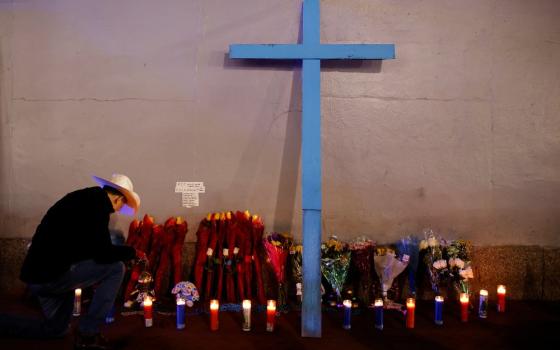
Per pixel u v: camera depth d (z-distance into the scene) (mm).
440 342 4633
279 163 6113
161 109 6094
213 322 4887
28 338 4500
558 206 6117
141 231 5805
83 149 6102
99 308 4180
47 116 6082
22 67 6074
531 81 6098
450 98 6102
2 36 6070
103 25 6082
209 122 6102
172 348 4414
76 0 6074
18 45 6066
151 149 6102
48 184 6098
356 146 6105
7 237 6086
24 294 5812
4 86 6078
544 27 6098
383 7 6098
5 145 6098
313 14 5680
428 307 5723
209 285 5676
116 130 6098
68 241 4047
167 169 6105
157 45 6090
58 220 4074
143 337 4668
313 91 5398
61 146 6098
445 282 5785
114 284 4242
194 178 6105
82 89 6082
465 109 6102
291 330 4945
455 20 6090
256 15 6094
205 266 5730
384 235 6121
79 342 4180
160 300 5754
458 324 5148
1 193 6098
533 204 6117
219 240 5809
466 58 6090
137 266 5629
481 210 6113
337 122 6102
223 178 6105
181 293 5441
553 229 6109
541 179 6117
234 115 6102
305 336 4770
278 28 6090
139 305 5484
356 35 6098
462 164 6109
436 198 6121
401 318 5328
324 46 5617
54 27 6070
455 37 6090
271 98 6105
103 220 4082
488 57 6086
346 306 4988
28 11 6062
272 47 5652
